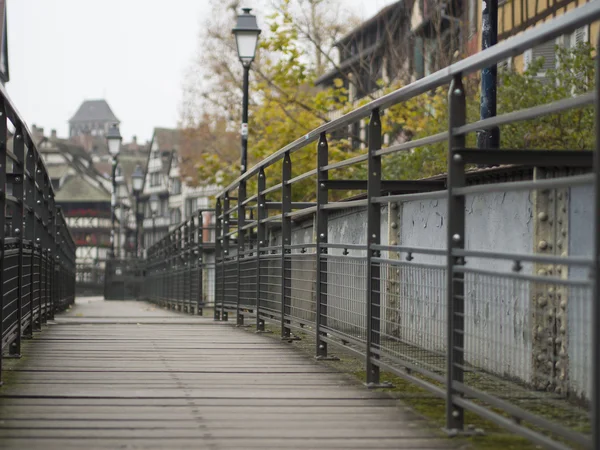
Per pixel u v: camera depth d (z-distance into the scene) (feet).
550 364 19.10
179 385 23.68
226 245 53.42
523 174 22.71
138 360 28.94
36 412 19.66
